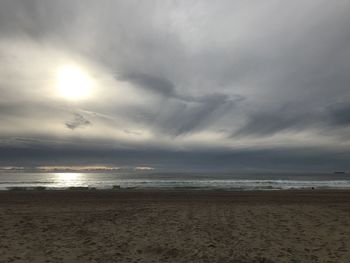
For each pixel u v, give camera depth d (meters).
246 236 9.26
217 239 8.94
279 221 11.36
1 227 10.23
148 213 13.06
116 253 7.68
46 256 7.41
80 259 7.22
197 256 7.48
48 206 15.30
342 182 58.22
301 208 14.45
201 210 13.86
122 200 18.38
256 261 7.13
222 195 22.11
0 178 79.25
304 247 8.16
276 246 8.26
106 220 11.57
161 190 28.06
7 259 7.13
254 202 17.52
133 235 9.39
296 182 56.19
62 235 9.38
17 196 20.67
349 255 7.50
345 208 14.48
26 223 10.93
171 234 9.50
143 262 7.06
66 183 49.84
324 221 11.34
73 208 14.61
